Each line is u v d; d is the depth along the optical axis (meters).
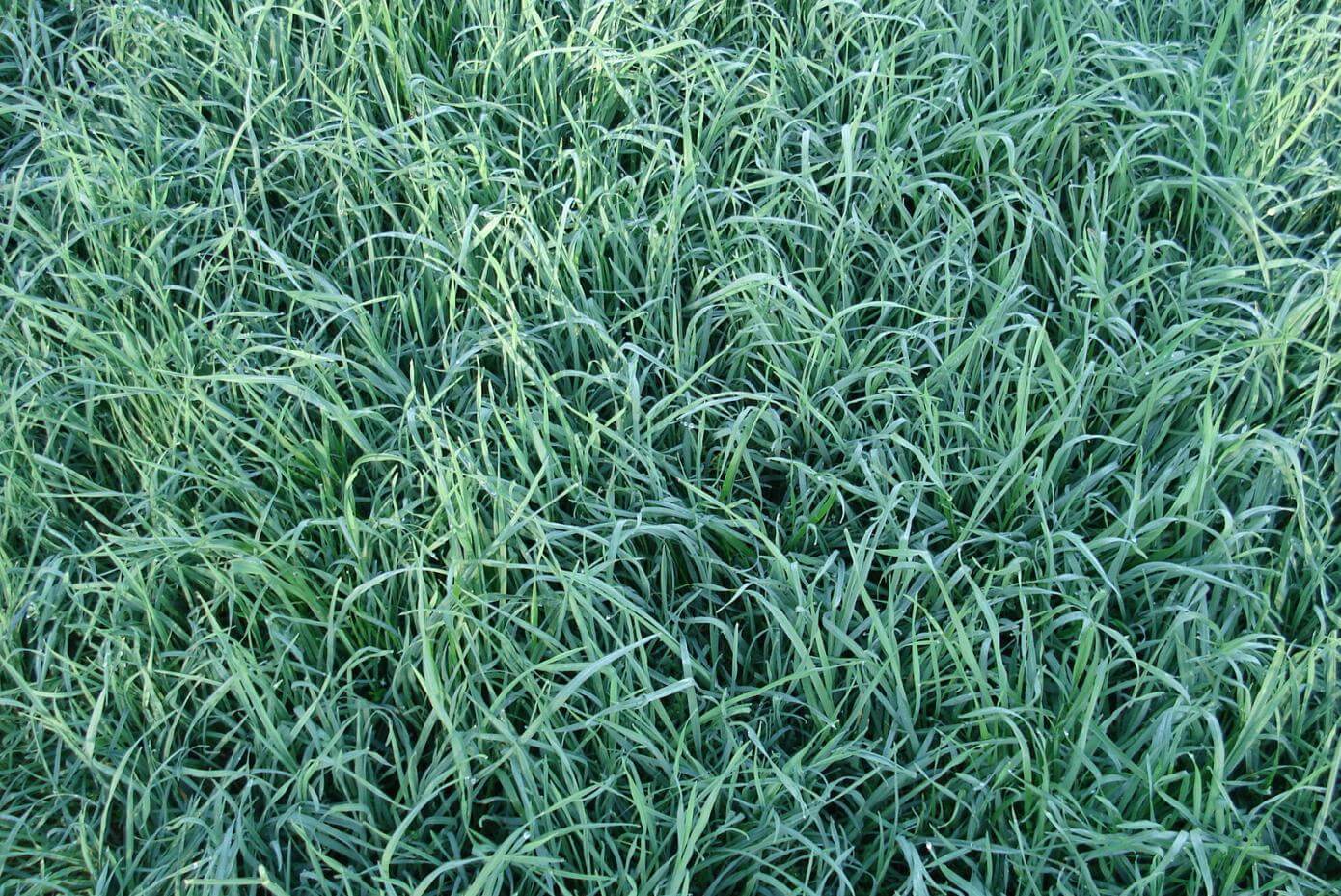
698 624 1.72
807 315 1.93
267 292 2.04
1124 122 2.26
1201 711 1.47
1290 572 1.75
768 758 1.46
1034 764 1.51
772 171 2.02
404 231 2.07
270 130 2.19
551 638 1.54
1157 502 1.75
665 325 2.01
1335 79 2.10
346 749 1.55
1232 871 1.42
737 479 1.86
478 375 1.89
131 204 1.98
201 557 1.71
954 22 2.24
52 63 2.38
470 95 2.27
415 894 1.32
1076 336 1.92
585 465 1.75
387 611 1.62
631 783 1.39
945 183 2.18
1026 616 1.54
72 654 1.69
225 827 1.50
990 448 1.81
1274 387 1.94
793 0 2.35
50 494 1.75
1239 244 2.12
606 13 2.25
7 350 1.86
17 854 1.46
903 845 1.45
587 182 2.05
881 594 1.73
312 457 1.78
